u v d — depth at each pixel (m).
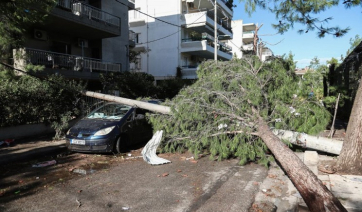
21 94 9.00
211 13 31.00
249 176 5.51
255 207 4.02
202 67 7.57
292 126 6.42
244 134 5.94
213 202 4.21
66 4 13.41
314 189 3.61
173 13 28.05
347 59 13.48
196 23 27.30
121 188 4.84
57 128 9.12
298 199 4.21
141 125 8.23
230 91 6.57
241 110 6.21
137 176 5.53
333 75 15.30
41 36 14.12
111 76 14.77
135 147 8.32
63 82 10.38
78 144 7.00
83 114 10.95
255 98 6.09
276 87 6.73
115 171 5.88
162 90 18.69
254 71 6.70
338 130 10.34
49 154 7.55
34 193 4.61
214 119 6.38
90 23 14.28
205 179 5.32
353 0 6.16
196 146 6.55
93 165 6.36
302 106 6.41
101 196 4.46
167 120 7.02
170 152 7.17
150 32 29.19
